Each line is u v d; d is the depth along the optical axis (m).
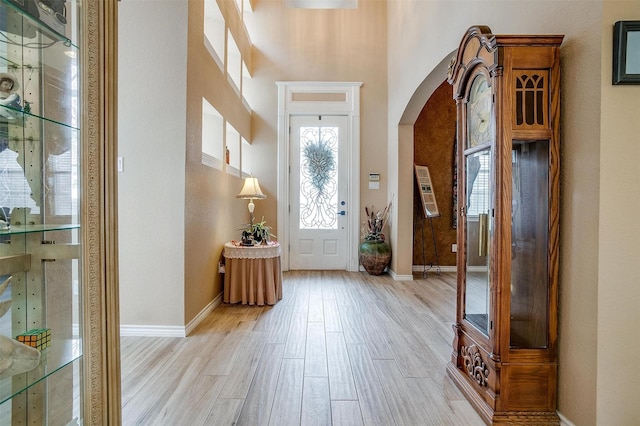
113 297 1.21
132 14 2.82
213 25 4.12
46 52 1.18
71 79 1.16
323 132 5.73
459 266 2.20
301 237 5.75
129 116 2.84
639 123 1.51
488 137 1.88
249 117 5.48
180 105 2.84
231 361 2.40
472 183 2.09
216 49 4.10
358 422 1.75
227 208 4.12
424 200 5.35
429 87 4.10
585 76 1.58
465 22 2.83
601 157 1.51
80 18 1.12
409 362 2.42
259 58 5.68
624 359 1.52
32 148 1.19
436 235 5.76
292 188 5.75
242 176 4.91
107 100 1.18
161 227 2.84
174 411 1.82
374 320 3.29
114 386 1.22
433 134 5.73
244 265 3.73
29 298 1.19
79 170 1.12
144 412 1.80
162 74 2.83
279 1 5.69
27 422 1.18
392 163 5.38
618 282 1.51
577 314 1.62
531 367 1.73
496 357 1.73
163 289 2.85
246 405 1.88
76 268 1.19
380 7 5.71
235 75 4.86
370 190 5.70
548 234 1.74
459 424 1.75
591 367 1.54
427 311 3.58
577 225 1.63
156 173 2.84
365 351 2.59
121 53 2.83
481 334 1.89
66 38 1.16
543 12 1.86
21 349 1.10
